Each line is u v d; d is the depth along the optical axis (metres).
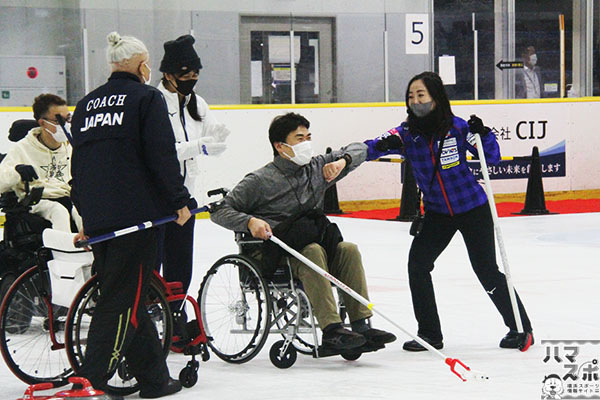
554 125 25.95
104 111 7.36
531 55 26.17
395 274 14.36
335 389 7.94
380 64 25.20
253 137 23.75
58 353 9.29
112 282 7.35
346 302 8.83
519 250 16.70
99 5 23.48
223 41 23.92
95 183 7.31
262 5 24.50
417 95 9.17
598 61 26.95
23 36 22.47
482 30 25.75
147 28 23.42
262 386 8.12
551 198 26.08
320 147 24.38
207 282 9.12
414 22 25.23
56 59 22.77
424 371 8.56
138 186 7.30
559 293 12.52
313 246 8.70
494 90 25.97
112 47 7.52
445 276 14.06
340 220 22.14
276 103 24.48
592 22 26.81
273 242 8.63
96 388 7.25
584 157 26.34
